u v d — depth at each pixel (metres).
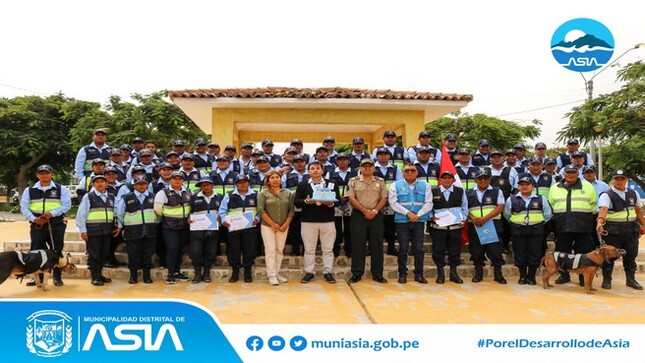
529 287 7.09
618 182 6.98
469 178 8.41
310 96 10.48
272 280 7.08
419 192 7.31
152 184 7.70
